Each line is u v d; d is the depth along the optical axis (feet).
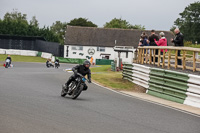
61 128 36.99
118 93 78.95
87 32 416.87
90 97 67.51
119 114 48.96
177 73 72.18
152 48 96.73
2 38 386.93
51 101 57.47
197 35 562.66
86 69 63.26
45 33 490.90
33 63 267.59
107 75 127.24
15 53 373.40
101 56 404.98
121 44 403.13
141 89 89.81
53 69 189.26
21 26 488.02
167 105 64.13
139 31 417.90
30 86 81.30
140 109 55.62
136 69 97.45
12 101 54.49
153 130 39.52
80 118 43.60
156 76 82.17
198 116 53.36
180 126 43.27
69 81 64.34
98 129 37.86
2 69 161.27
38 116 42.96
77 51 407.23
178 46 84.38
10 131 34.17
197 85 66.13
